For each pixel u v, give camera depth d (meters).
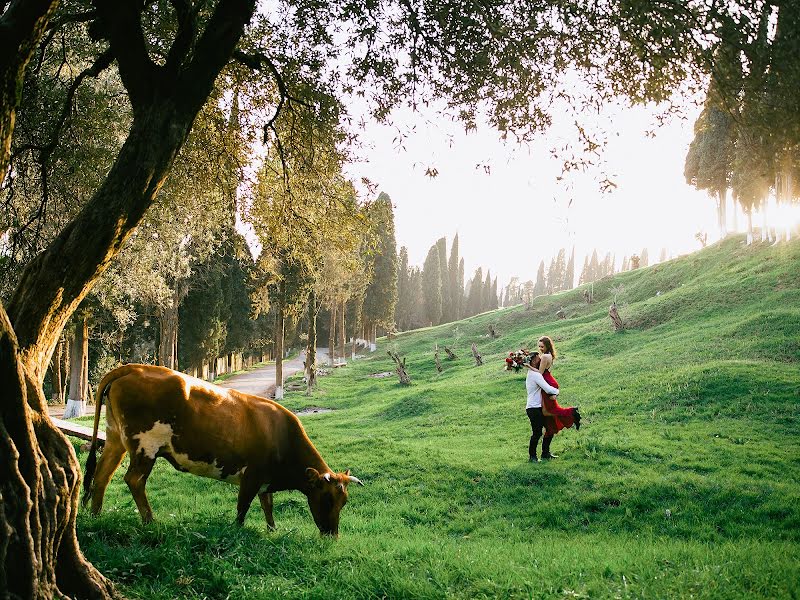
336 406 32.06
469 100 8.93
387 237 76.38
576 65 8.23
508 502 10.71
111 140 12.49
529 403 12.94
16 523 3.80
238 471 7.67
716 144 54.78
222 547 6.23
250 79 10.29
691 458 12.26
